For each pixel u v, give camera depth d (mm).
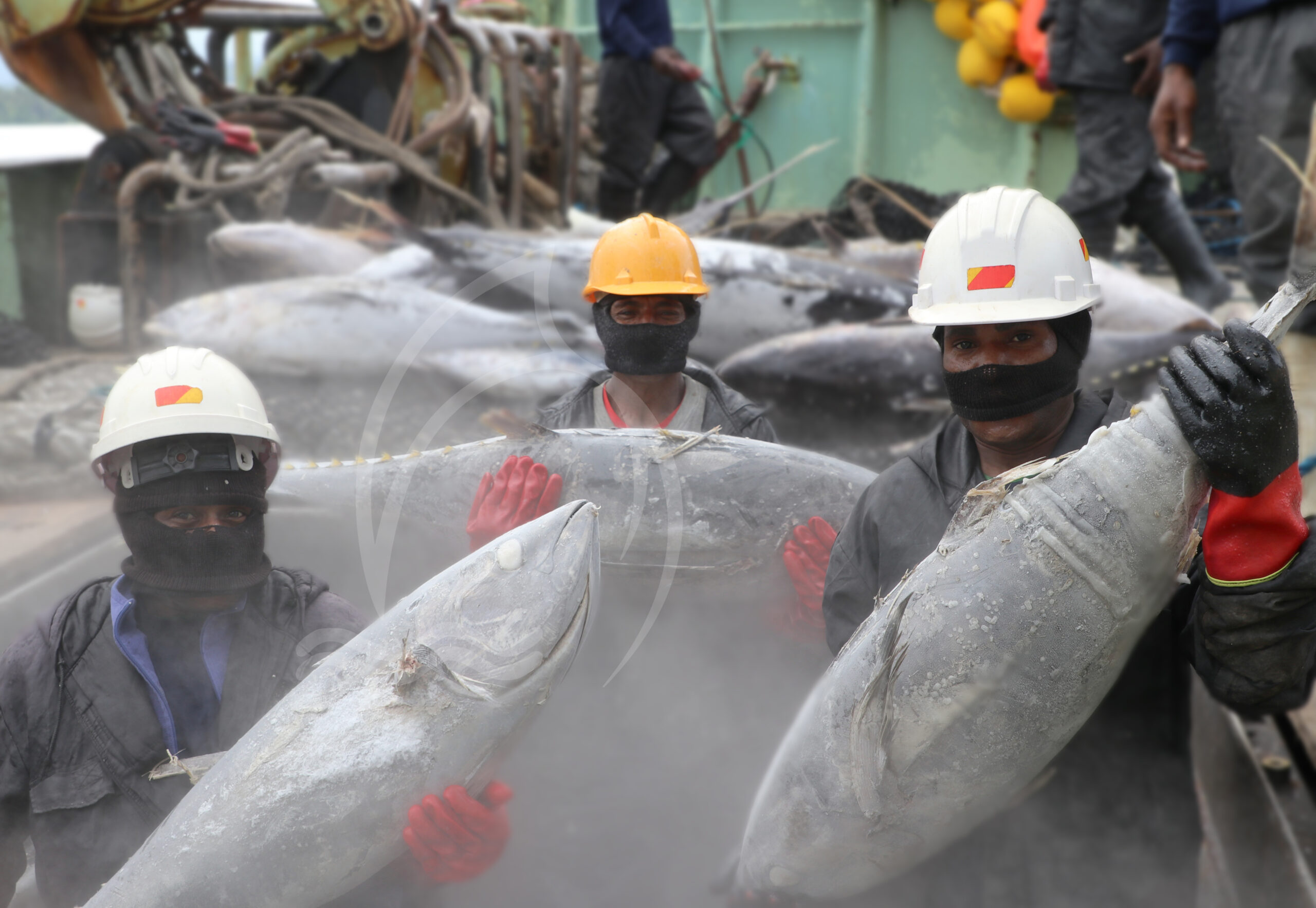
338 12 6062
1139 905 1996
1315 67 3850
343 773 1635
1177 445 1564
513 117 6566
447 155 6555
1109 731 2061
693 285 2750
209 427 1786
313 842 1628
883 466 4262
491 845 1718
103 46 5625
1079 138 5672
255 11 6520
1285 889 2820
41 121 6730
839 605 2012
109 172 5449
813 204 8281
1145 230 5863
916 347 4223
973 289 1828
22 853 1858
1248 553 1555
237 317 4246
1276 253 4176
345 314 4219
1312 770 3146
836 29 7965
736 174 8414
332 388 4230
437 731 1661
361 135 6008
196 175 5531
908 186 7336
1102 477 1582
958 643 1617
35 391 4441
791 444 4371
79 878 1762
